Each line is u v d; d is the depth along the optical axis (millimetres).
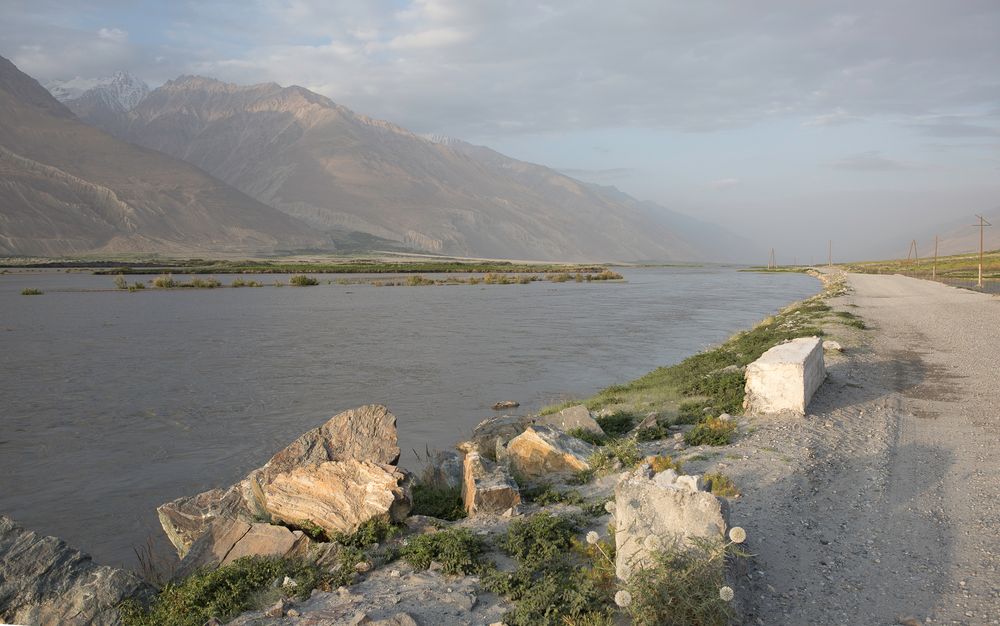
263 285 97250
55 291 83875
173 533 10586
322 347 36406
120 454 17219
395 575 8047
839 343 24828
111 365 30734
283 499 10016
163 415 21312
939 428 13953
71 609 7801
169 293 81688
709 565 6566
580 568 7719
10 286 93562
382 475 9906
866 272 132500
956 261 158375
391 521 9594
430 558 8344
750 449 12383
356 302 69000
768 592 7141
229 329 44969
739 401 16703
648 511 7086
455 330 44344
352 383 26234
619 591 6730
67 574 8227
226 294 80438
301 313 56594
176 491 14516
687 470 11281
